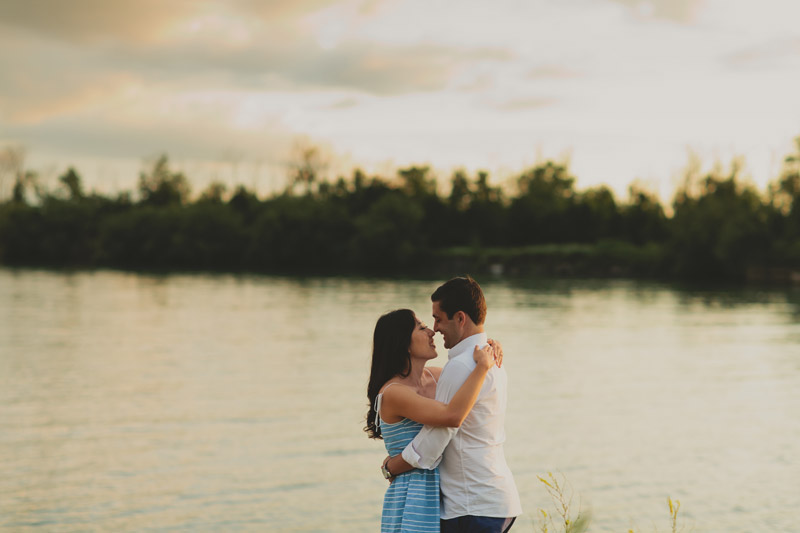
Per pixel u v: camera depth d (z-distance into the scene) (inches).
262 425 660.7
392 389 148.3
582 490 494.6
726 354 1139.3
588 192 4407.0
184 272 3604.8
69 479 508.7
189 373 935.7
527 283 2908.5
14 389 829.2
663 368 1003.9
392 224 3794.3
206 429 648.4
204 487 491.5
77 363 1016.9
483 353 147.3
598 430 658.8
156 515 442.0
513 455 578.6
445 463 149.4
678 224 3184.1
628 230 4001.0
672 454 582.6
